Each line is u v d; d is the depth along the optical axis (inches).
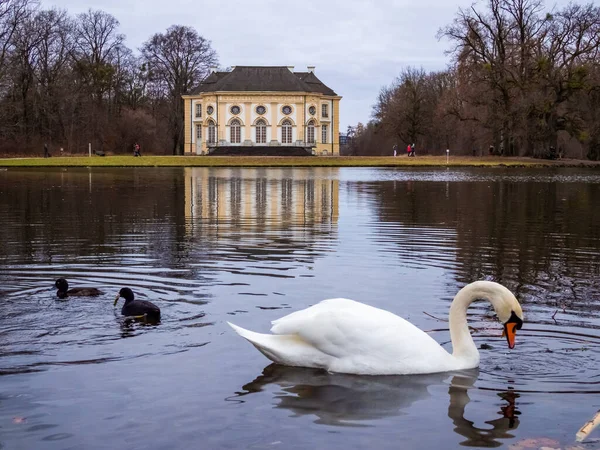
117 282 398.3
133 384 237.6
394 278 412.8
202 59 4069.9
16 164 2431.1
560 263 474.0
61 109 3447.3
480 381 244.5
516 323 254.1
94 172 1991.9
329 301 266.2
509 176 1829.5
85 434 198.7
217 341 286.0
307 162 2822.3
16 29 3063.5
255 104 3996.1
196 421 208.1
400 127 3949.3
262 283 395.9
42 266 447.5
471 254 506.9
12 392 229.6
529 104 2568.9
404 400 226.8
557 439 198.5
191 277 412.2
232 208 870.4
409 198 1056.2
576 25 2618.1
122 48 3848.4
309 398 227.5
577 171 2171.5
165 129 4168.3
